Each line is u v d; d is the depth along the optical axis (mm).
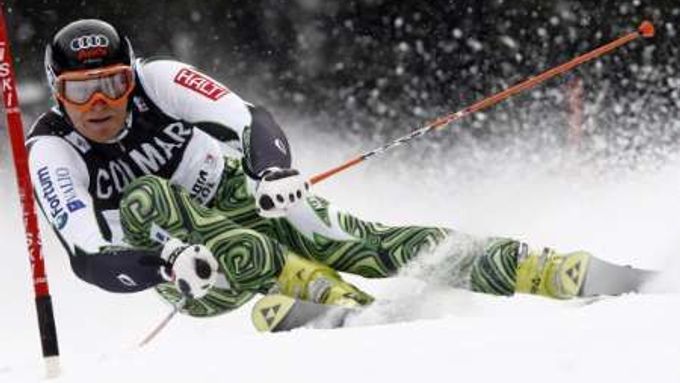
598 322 10805
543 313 11945
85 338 20156
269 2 59031
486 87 57844
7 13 56094
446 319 12047
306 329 12750
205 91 16703
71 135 16344
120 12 57656
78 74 15656
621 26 55469
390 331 11492
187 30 58594
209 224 15742
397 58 59344
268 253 15688
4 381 12438
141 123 16766
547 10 56625
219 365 10594
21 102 55812
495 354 9773
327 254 16781
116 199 16703
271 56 59656
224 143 17438
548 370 9156
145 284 14508
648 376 8758
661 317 10727
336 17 59594
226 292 16344
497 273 15305
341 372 9852
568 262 14836
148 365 10961
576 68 54750
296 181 15391
